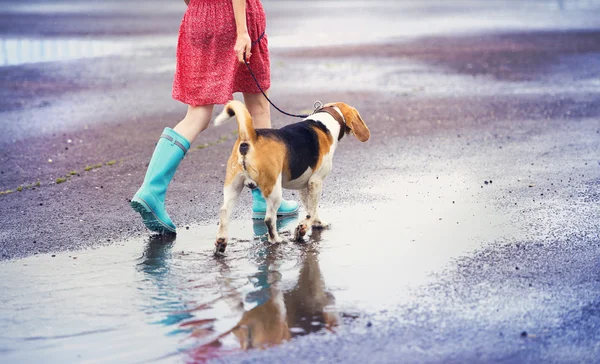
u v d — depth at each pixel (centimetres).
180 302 500
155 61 1845
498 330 448
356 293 507
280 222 681
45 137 1064
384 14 2975
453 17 2809
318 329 454
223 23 635
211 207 728
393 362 413
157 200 635
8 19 2808
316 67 1727
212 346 437
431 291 507
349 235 630
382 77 1573
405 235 625
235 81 688
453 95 1351
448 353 422
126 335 454
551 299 491
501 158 894
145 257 591
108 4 3603
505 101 1277
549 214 674
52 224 682
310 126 635
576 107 1199
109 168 890
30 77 1616
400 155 925
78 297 511
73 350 438
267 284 526
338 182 805
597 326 453
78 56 1934
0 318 480
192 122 659
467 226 645
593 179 786
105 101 1348
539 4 3238
